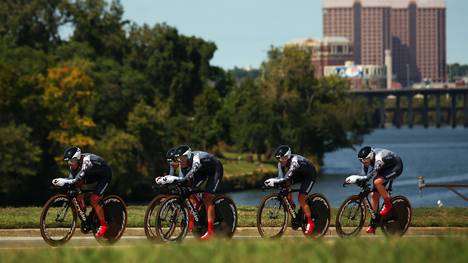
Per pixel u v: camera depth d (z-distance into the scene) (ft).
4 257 144.46
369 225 198.49
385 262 135.54
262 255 142.92
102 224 184.24
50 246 180.34
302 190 191.11
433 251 145.18
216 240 166.09
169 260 138.41
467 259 137.90
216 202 187.83
